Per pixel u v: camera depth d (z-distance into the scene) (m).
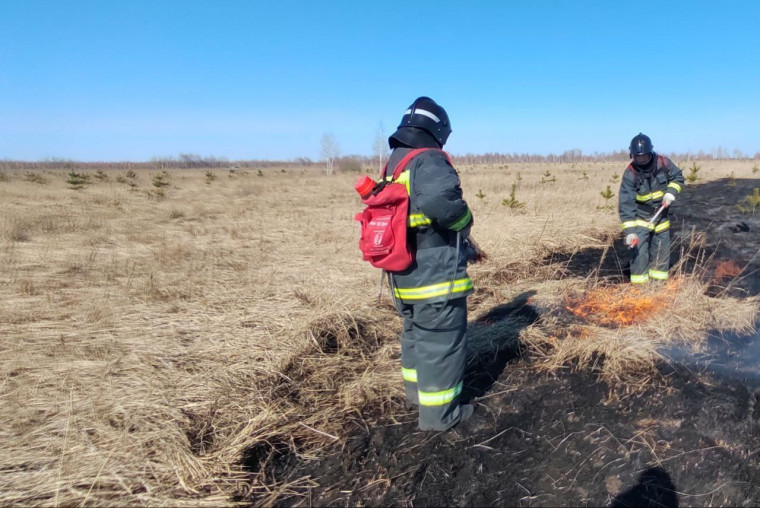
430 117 2.56
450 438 2.62
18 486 2.26
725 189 10.81
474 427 2.70
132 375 3.30
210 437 2.67
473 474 2.36
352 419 2.86
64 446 2.52
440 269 2.48
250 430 2.71
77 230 9.02
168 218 11.02
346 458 2.52
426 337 2.58
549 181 17.11
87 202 13.96
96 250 7.20
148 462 2.41
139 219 10.64
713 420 2.51
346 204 14.05
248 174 34.66
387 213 2.42
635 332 3.54
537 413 2.77
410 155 2.48
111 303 4.77
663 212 4.82
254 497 2.27
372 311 4.46
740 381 2.86
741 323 3.60
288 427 2.78
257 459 2.53
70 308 4.68
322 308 4.41
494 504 2.17
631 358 3.19
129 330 4.11
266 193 18.70
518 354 3.45
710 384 2.85
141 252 7.22
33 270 6.08
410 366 2.94
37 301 4.86
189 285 5.34
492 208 10.26
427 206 2.31
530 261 6.11
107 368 3.40
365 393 3.10
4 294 5.10
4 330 4.11
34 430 2.69
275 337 3.92
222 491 2.27
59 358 3.57
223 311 4.56
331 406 3.00
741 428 2.44
